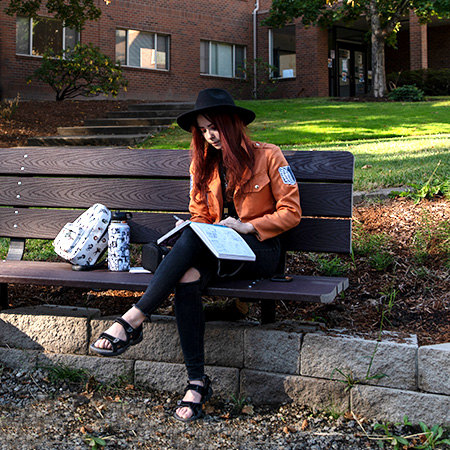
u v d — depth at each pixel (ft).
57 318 9.70
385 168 19.27
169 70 68.49
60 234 9.98
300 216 9.11
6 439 7.80
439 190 14.48
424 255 11.56
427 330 9.33
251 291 8.04
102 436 7.91
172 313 10.57
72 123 45.52
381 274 11.32
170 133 39.86
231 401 8.92
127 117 47.03
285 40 73.00
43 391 9.17
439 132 35.53
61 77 56.34
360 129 37.68
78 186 11.44
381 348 8.18
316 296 7.64
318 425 8.19
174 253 8.21
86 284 8.60
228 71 73.46
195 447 7.70
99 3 62.90
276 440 7.84
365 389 8.23
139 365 9.32
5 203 11.80
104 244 9.98
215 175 9.52
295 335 8.63
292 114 47.06
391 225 13.00
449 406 7.82
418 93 56.80
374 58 58.95
